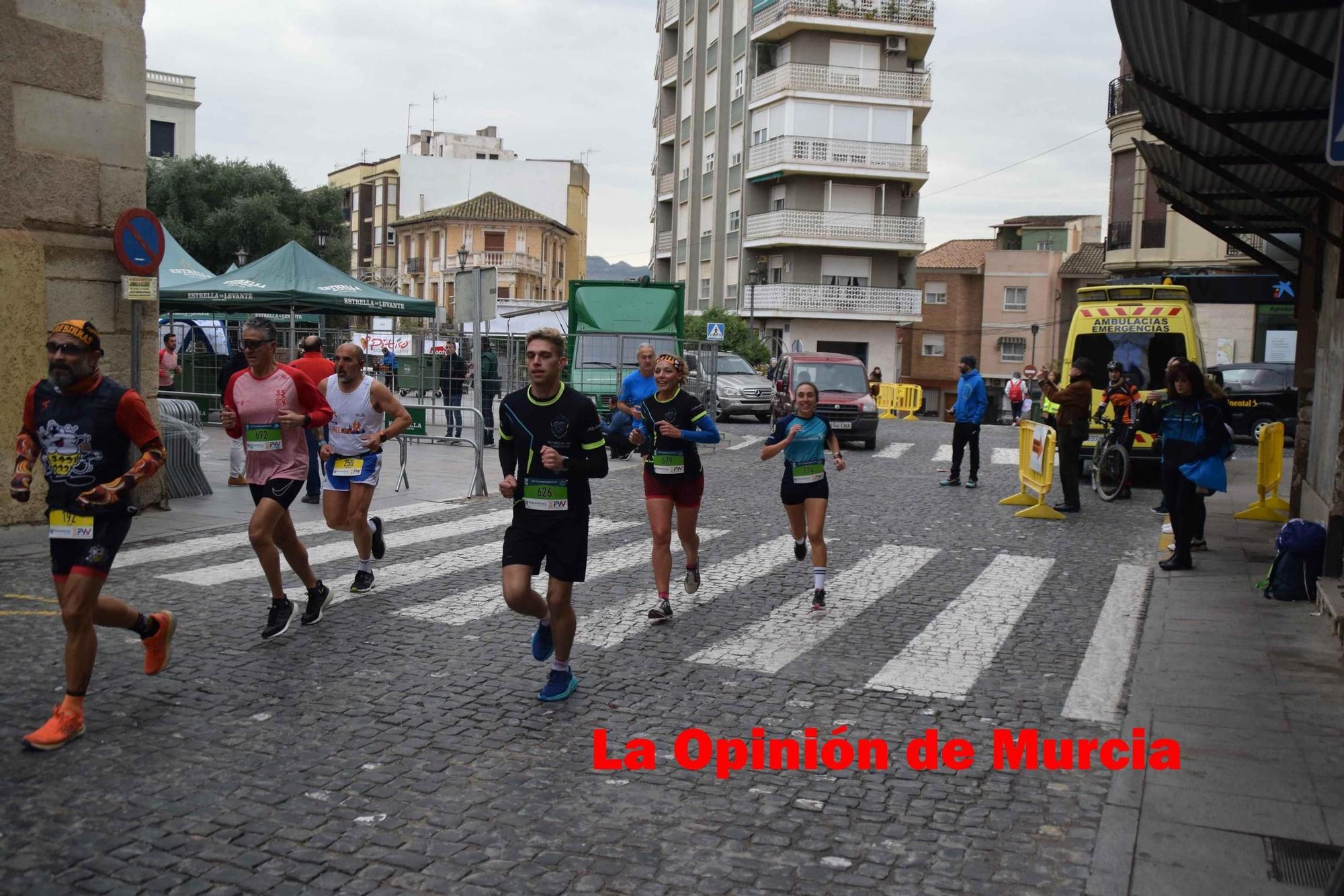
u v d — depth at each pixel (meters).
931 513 13.03
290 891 3.75
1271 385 24.44
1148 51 7.98
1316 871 3.97
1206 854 4.11
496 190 79.12
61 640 6.70
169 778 4.69
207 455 16.81
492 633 7.18
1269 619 7.80
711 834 4.29
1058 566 9.92
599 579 9.01
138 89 11.27
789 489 8.21
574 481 5.70
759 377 29.19
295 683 6.04
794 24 45.00
